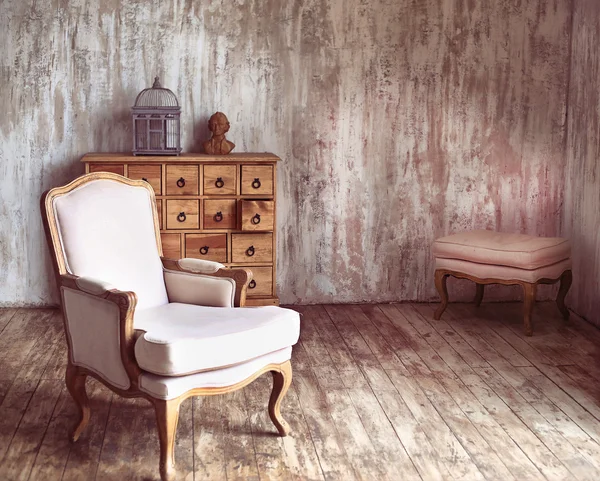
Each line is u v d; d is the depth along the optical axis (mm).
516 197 5074
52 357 3912
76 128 4695
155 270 3283
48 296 4832
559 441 3029
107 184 3230
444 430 3117
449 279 5082
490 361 3941
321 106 4828
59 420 3172
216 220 4441
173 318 2957
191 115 4754
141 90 4695
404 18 4805
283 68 4770
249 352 2771
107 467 2779
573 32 4910
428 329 4480
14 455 2857
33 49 4594
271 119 4812
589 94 4711
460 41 4871
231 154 4594
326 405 3352
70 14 4590
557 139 5047
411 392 3514
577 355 4047
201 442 2984
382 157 4926
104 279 3062
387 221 4992
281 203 4898
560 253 4469
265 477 2717
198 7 4668
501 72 4934
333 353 4035
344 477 2721
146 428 3107
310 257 4977
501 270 4387
